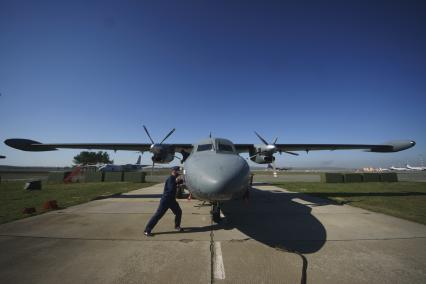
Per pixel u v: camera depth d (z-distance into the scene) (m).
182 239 5.62
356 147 14.80
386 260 4.40
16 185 22.00
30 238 5.71
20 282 3.62
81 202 11.05
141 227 6.68
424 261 4.36
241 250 4.91
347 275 3.83
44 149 14.53
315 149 15.78
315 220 7.43
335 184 21.22
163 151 12.21
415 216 7.87
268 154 12.30
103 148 14.63
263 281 3.63
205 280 3.66
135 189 17.42
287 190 16.00
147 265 4.18
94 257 4.54
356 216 7.96
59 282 3.61
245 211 8.88
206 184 5.46
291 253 4.74
